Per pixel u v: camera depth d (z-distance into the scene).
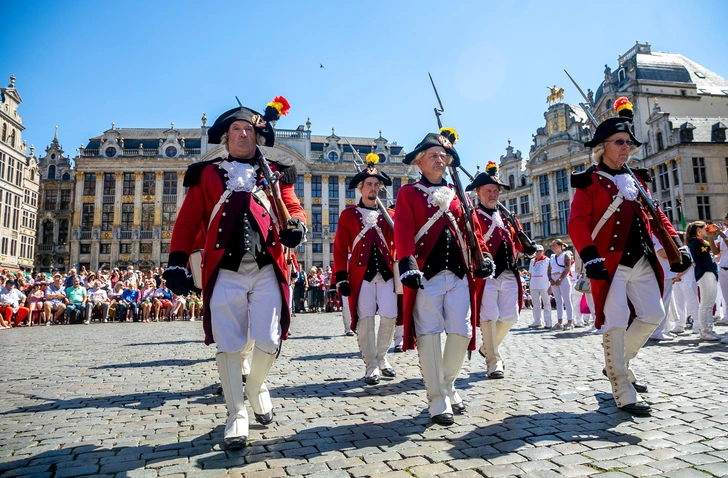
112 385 5.51
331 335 11.66
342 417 4.00
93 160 52.59
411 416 4.00
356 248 6.09
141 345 9.85
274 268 3.56
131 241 52.00
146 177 53.44
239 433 3.26
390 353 8.06
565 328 11.69
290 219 3.46
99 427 3.79
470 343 4.09
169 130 54.56
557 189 48.84
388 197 7.21
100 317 19.64
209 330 3.47
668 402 4.21
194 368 6.74
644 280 4.20
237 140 3.65
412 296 3.97
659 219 4.23
